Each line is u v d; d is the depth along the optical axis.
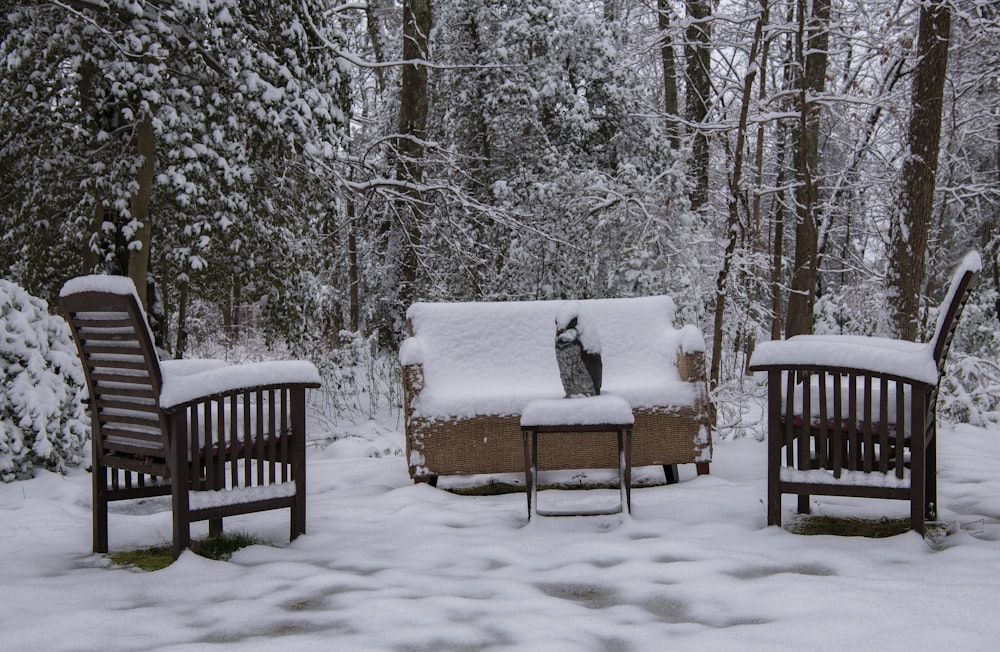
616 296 9.27
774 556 3.31
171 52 8.24
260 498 3.72
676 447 5.05
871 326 14.55
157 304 9.84
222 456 3.61
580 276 9.70
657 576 3.09
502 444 5.00
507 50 14.77
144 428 3.62
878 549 3.39
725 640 2.38
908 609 2.57
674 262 8.89
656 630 2.50
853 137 14.84
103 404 3.77
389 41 17.44
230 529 4.15
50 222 9.13
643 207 8.91
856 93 13.23
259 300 10.54
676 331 5.69
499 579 3.09
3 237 9.12
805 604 2.67
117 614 2.75
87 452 6.13
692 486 4.91
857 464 3.81
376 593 2.92
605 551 3.47
